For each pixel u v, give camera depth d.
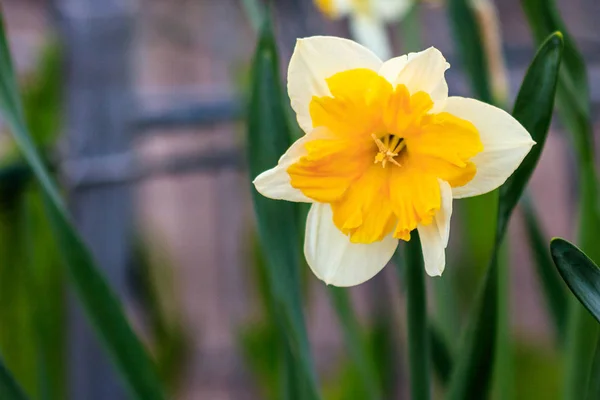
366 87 0.59
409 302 0.63
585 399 0.60
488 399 0.64
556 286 0.74
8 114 0.65
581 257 0.57
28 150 0.65
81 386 0.87
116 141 0.92
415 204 0.59
